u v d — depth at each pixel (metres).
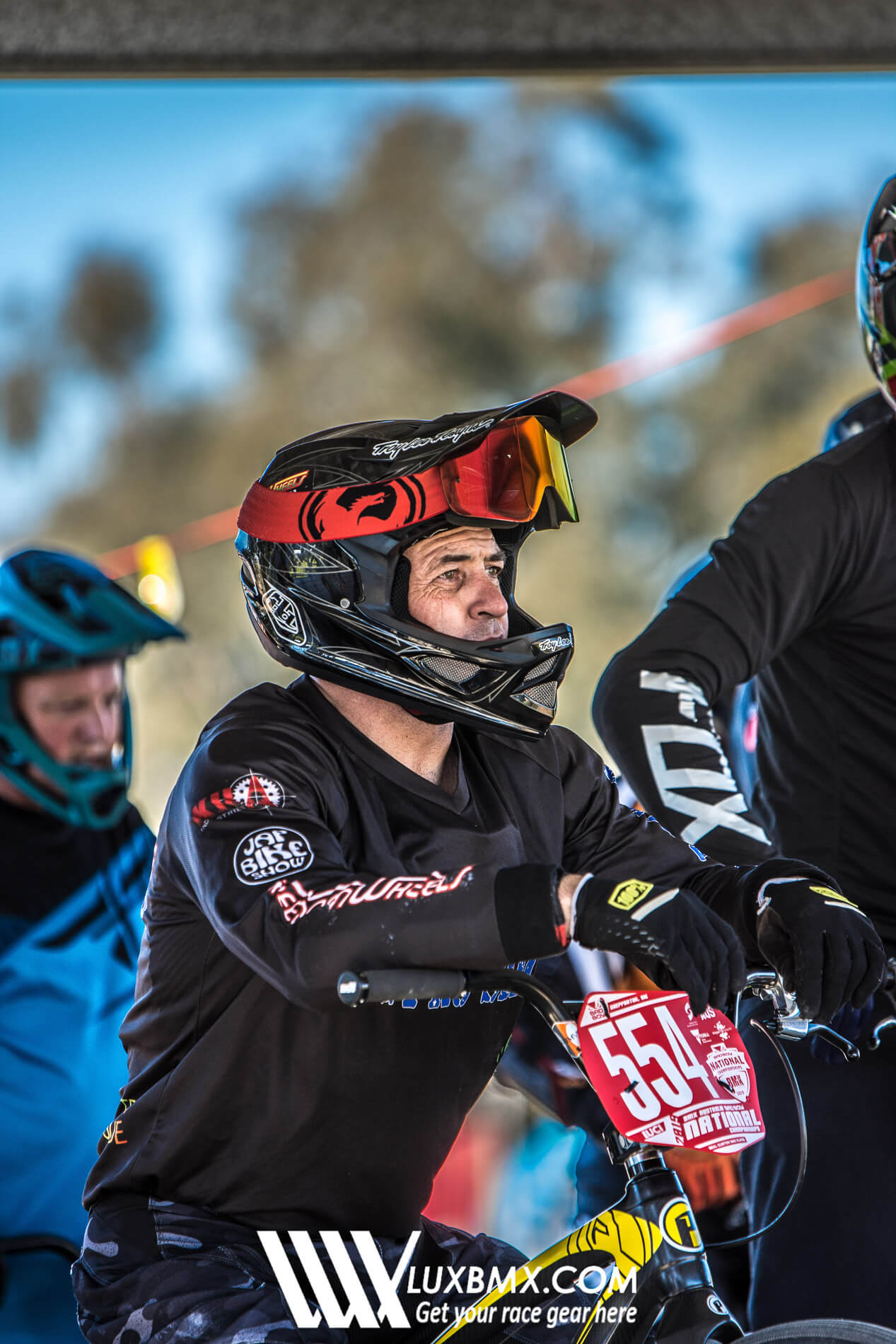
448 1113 5.65
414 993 4.48
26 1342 8.64
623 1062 4.62
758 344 49.31
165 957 5.48
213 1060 5.36
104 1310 5.26
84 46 8.64
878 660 6.62
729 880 5.49
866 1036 5.82
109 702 9.34
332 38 8.71
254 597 5.58
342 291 52.69
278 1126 5.36
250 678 42.03
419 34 8.70
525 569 46.31
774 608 6.47
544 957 4.52
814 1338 4.61
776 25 8.80
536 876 4.52
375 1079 5.36
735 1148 4.56
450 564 5.52
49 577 9.16
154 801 39.44
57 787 9.09
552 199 52.28
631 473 48.25
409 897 4.57
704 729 6.34
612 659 6.66
